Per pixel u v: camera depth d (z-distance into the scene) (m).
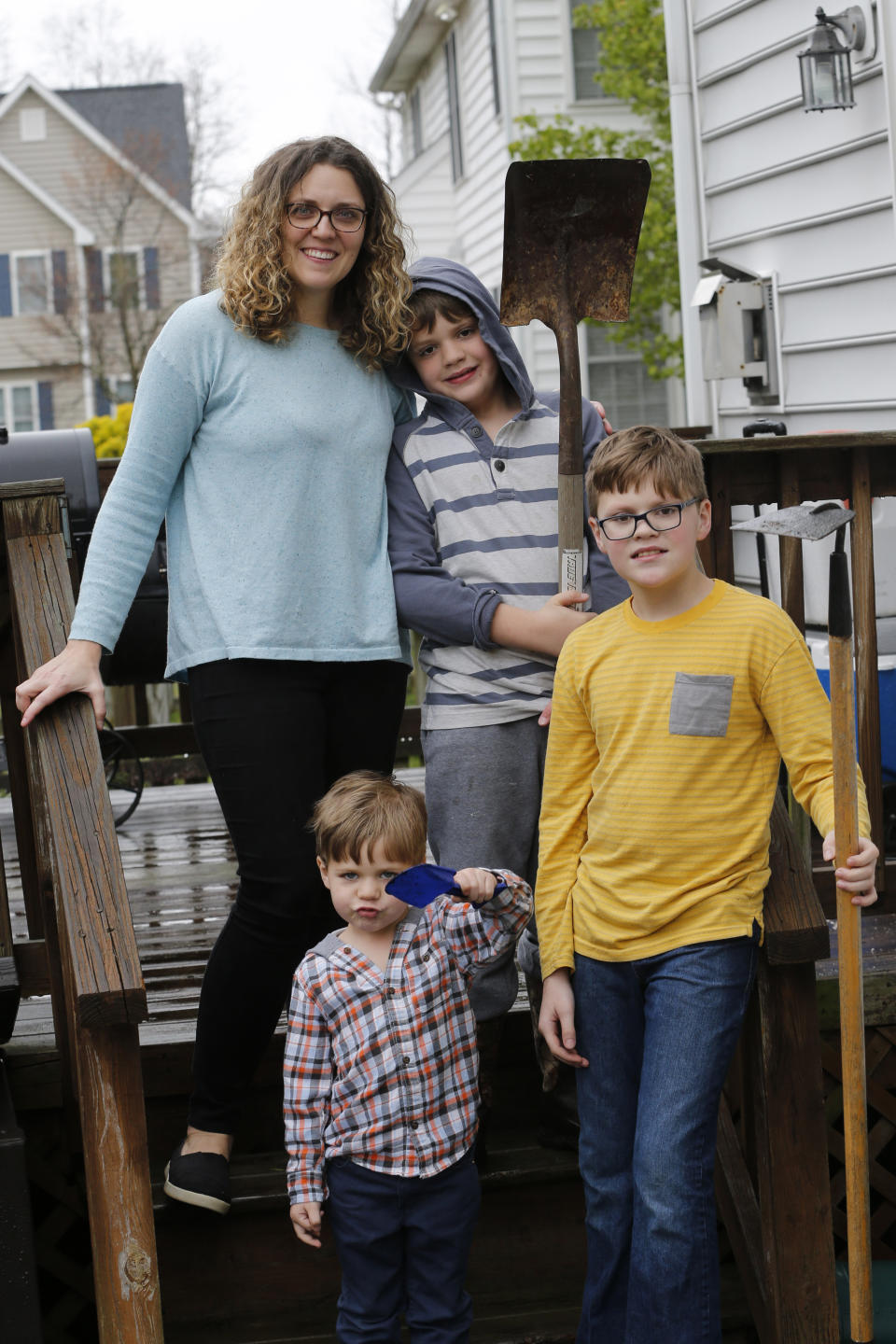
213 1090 2.60
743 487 3.04
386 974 2.32
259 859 2.47
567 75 11.55
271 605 2.44
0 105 25.91
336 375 2.53
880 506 3.96
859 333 5.14
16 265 25.66
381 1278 2.30
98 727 2.39
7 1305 2.40
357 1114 2.29
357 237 2.47
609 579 2.59
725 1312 2.78
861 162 5.01
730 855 2.24
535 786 2.61
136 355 25.36
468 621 2.53
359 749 2.60
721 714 2.21
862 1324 2.21
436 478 2.62
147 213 25.75
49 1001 3.25
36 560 2.60
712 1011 2.20
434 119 16.20
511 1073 2.98
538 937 2.60
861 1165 2.20
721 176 5.93
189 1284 2.70
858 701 3.08
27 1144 2.85
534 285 2.61
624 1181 2.30
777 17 5.42
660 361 10.88
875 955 3.16
